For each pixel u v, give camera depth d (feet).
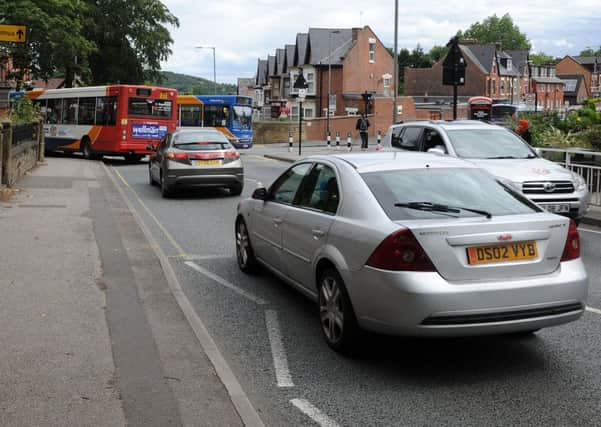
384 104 195.52
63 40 138.00
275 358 17.83
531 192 33.55
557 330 20.13
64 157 104.94
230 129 133.08
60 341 17.69
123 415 13.33
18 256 27.96
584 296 16.79
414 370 16.96
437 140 39.11
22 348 17.11
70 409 13.57
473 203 18.03
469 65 292.20
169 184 53.62
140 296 22.84
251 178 72.43
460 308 15.55
